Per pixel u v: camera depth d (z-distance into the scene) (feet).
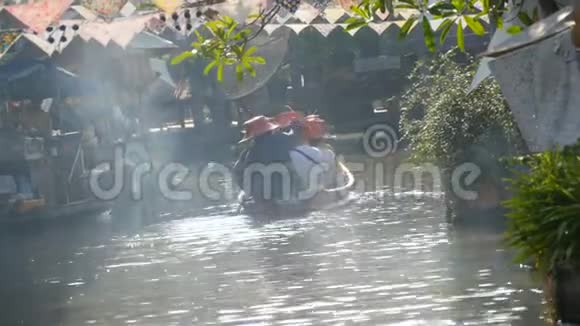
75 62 158.40
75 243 105.29
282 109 225.56
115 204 138.21
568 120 50.75
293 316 62.80
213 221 114.73
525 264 71.05
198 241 99.40
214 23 63.16
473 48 150.71
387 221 101.91
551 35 50.44
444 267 73.97
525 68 51.47
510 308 59.88
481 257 76.43
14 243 109.91
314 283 72.64
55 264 92.43
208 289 73.82
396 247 84.94
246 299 69.05
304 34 220.23
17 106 159.74
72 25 99.60
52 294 77.05
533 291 63.62
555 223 47.47
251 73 63.62
